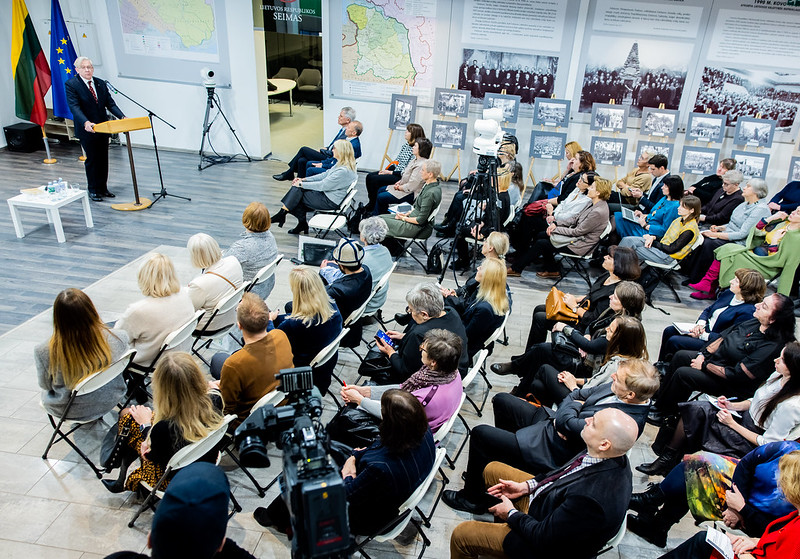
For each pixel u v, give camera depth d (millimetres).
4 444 3197
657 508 2869
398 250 5980
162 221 6406
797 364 2662
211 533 1427
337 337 3266
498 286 3510
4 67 8195
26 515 2775
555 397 3312
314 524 1567
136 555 1571
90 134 6520
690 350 3764
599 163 7766
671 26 7129
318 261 5309
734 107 7418
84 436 3285
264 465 1953
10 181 7234
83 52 8305
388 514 2301
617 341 2936
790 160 7402
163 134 8898
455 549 2398
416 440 2223
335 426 2992
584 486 2100
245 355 2793
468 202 5051
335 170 5902
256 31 8055
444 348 2676
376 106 8305
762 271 5105
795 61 7012
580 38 7395
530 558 2211
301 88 12117
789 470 2113
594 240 5316
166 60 8383
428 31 7691
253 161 8742
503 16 7434
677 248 5125
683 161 7574
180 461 2461
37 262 5340
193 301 3625
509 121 7895
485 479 2670
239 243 4141
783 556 2080
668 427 3361
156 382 2393
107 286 4973
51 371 2801
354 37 7898
